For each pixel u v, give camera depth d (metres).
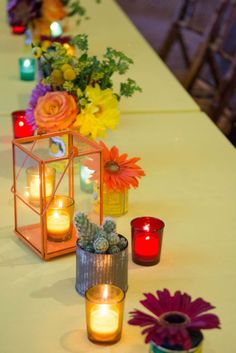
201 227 1.37
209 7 3.67
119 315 1.06
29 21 2.34
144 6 5.36
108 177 1.35
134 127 1.82
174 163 1.63
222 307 1.15
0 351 1.05
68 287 1.19
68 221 1.28
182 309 0.99
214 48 2.85
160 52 3.28
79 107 1.46
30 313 1.13
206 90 2.94
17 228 1.32
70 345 1.07
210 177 1.57
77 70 1.46
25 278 1.21
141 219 1.28
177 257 1.27
